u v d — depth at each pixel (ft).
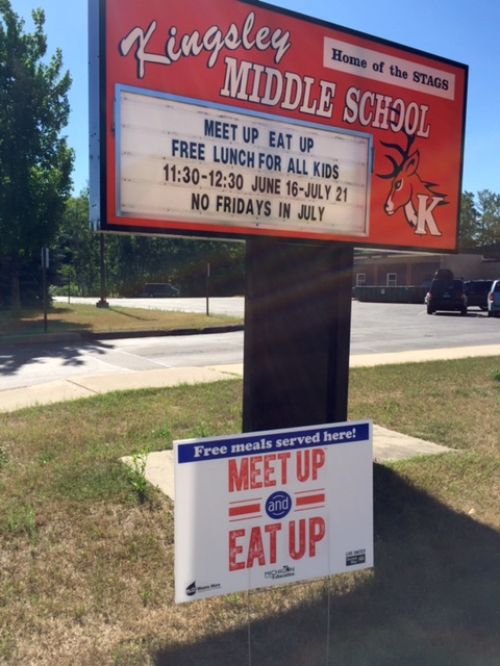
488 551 12.19
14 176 59.31
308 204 14.26
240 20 13.03
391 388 28.04
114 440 18.90
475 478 15.97
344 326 14.89
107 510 13.41
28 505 13.50
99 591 10.41
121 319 69.92
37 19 59.47
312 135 14.21
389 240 15.71
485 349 45.60
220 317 73.72
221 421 21.50
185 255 215.51
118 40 11.78
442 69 16.19
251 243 13.93
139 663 8.68
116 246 219.20
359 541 9.36
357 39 14.70
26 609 9.85
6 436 19.16
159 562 11.39
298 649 9.16
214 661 8.80
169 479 15.20
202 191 12.83
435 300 88.58
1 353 43.60
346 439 9.23
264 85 13.43
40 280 89.76
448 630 9.73
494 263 146.10
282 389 14.34
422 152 16.10
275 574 8.83
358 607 10.26
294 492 8.93
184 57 12.43
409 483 15.55
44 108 59.67
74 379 30.99
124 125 11.91
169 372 33.19
